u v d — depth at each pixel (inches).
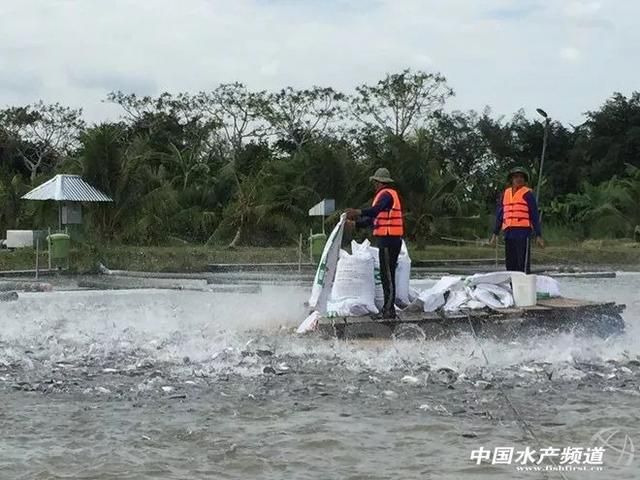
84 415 282.2
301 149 1631.4
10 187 1454.2
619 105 2669.8
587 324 437.4
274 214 1391.5
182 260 1130.0
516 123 2903.5
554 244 1630.2
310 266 1091.3
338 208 1389.0
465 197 1652.3
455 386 326.3
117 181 1274.6
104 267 1021.2
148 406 295.7
